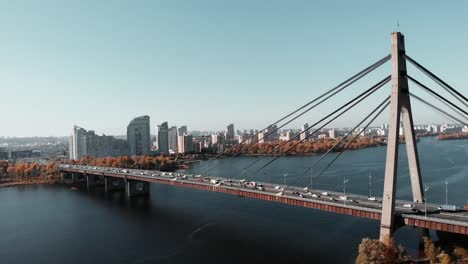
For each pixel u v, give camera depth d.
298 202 117.75
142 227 138.88
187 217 151.38
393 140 93.94
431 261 85.88
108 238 126.38
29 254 112.81
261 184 149.62
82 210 172.75
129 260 105.25
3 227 144.12
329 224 130.50
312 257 100.44
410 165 103.94
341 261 96.38
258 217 145.00
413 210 97.50
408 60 96.69
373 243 84.62
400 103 96.12
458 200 152.38
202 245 115.00
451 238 102.19
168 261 103.12
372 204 106.88
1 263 106.31
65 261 106.25
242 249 109.69
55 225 145.50
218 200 183.12
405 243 104.12
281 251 106.31
